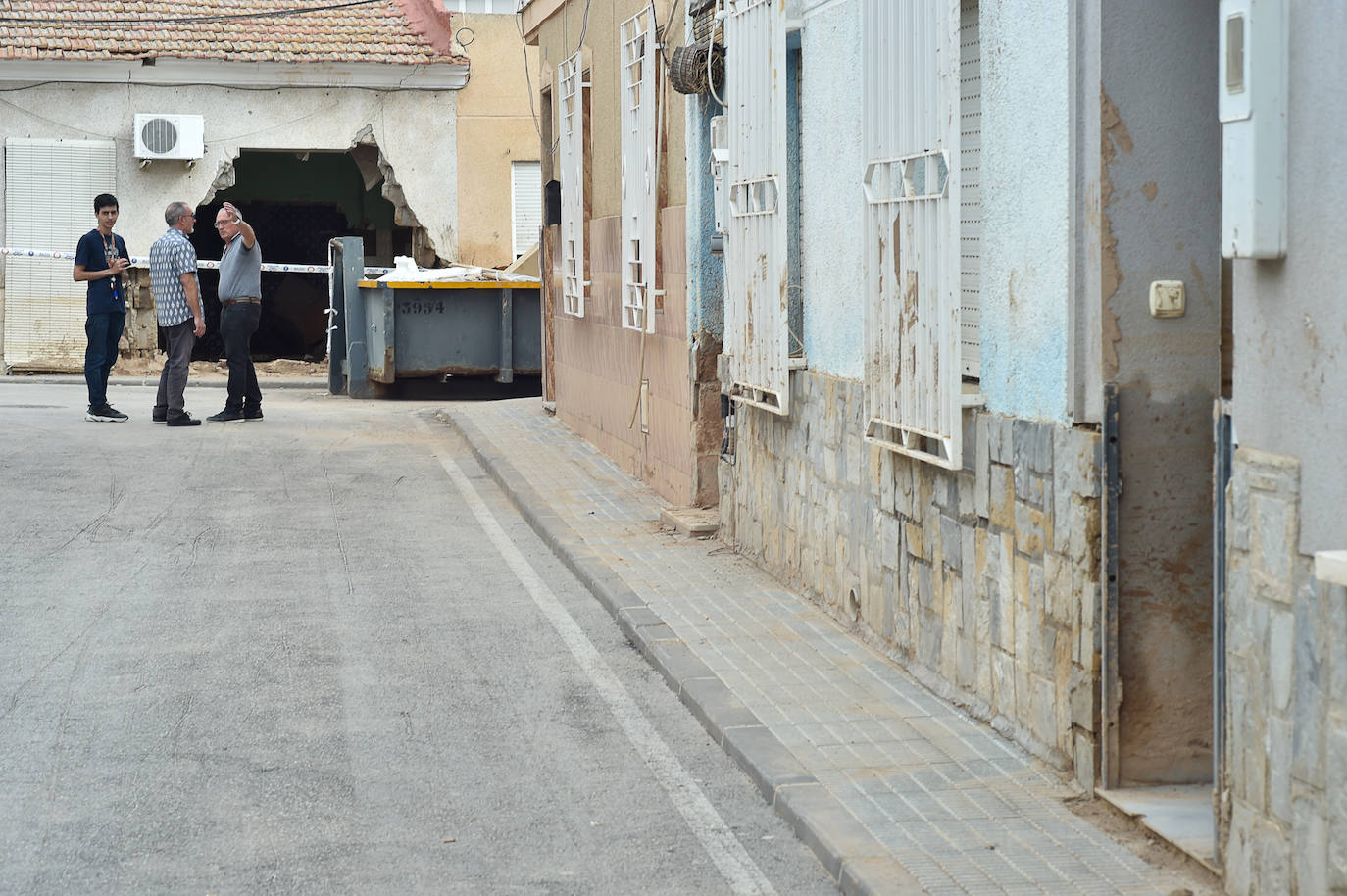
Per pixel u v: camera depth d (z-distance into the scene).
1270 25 4.36
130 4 27.48
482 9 28.67
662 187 12.70
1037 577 6.18
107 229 18.00
